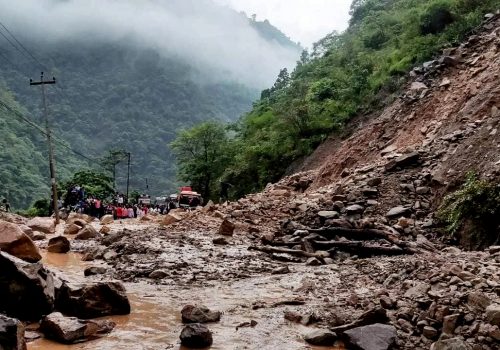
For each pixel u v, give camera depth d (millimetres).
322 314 7648
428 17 30828
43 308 7074
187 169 54250
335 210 16500
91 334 6480
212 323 7273
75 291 7500
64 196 42062
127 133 186125
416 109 23828
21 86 191125
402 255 12188
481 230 12328
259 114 57844
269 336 6758
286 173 35906
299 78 58281
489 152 14641
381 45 40531
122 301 7637
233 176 44594
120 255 12766
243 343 6438
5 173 90188
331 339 6594
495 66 20469
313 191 22500
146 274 10555
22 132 123562
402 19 40344
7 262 6938
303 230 14828
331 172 25641
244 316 7688
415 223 14445
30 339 6230
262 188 38438
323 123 34406
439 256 10234
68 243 13969
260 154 41406
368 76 34156
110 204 39906
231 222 16328
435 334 6465
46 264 11789
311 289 9289
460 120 19125
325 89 37750
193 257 12555
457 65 24094
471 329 6277
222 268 11430
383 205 15984
